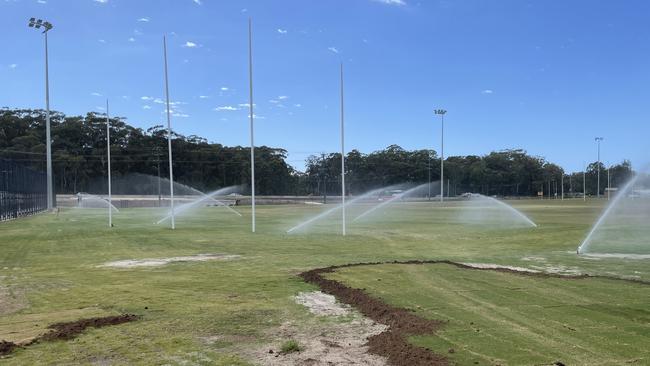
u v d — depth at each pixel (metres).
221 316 9.30
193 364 6.70
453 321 8.66
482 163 161.88
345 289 11.48
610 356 6.82
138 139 132.00
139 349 7.36
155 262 17.14
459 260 17.03
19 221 39.97
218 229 31.55
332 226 34.12
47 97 56.94
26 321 9.11
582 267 15.22
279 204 90.69
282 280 13.16
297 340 7.76
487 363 6.55
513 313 9.22
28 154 113.38
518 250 20.27
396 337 7.72
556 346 7.26
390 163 148.25
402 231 29.81
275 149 144.38
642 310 9.43
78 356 7.06
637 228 29.48
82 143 128.88
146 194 127.25
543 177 172.25
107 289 12.17
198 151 135.50
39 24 54.53
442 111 93.31
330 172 146.88
